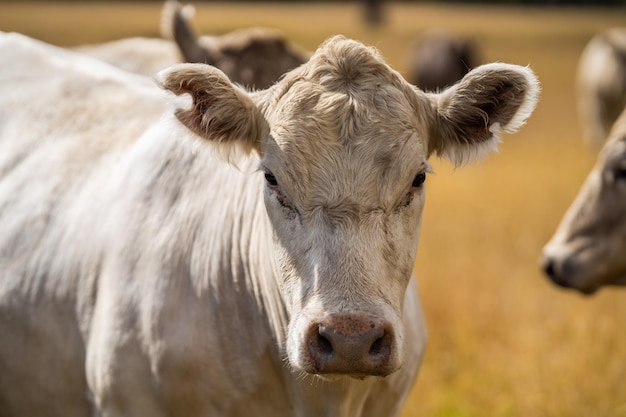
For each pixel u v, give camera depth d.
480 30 86.12
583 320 11.89
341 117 5.62
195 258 6.43
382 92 5.75
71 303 6.85
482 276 14.30
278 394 6.32
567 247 10.15
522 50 67.25
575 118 38.12
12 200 7.56
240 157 6.15
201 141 6.05
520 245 16.12
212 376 6.21
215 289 6.34
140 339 6.34
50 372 6.98
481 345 11.61
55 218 7.24
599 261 10.01
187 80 5.85
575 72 54.72
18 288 7.12
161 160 6.94
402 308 5.89
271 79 12.48
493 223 18.00
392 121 5.66
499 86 5.98
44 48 9.00
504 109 6.05
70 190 7.33
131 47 13.81
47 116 7.95
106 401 6.51
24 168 7.71
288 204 5.65
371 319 5.13
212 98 5.93
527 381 10.41
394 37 76.31
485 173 24.70
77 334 6.82
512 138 32.59
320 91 5.73
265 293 6.11
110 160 7.33
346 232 5.41
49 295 6.95
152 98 7.86
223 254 6.39
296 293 5.46
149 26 65.44
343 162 5.53
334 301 5.21
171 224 6.61
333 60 5.85
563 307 12.84
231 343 6.25
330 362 5.12
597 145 30.08
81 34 57.19
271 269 5.98
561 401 9.95
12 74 8.54
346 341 5.07
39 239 7.21
